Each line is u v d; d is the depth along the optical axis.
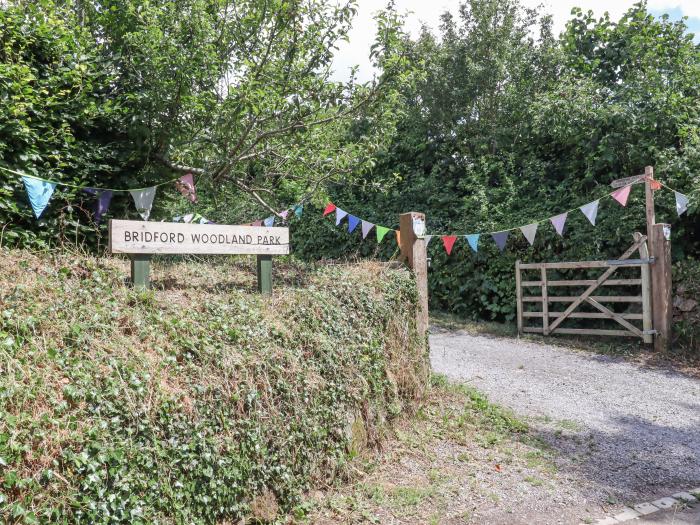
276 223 9.32
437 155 13.05
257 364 3.63
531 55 12.54
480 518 3.64
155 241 4.18
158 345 3.38
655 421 5.61
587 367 7.62
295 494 3.60
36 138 5.07
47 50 5.47
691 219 9.19
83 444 2.57
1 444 2.31
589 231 9.54
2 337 2.91
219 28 6.45
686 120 9.56
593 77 11.48
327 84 6.57
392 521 3.56
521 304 9.81
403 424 5.07
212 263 6.36
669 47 10.82
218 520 3.14
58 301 3.47
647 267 8.37
